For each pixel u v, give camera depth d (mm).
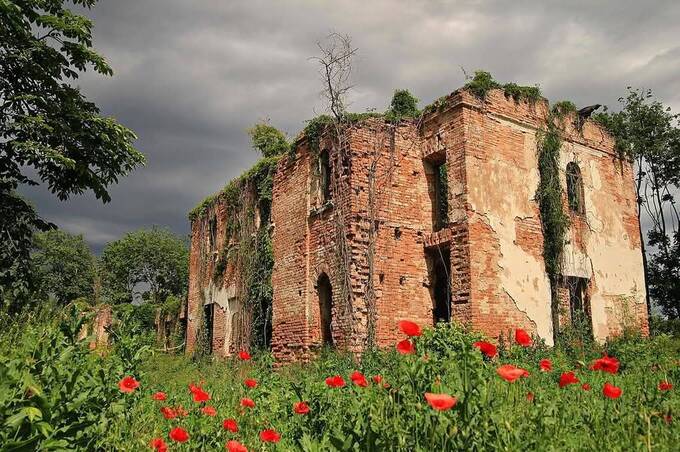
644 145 25031
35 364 4090
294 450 4543
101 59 14469
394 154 16219
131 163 15359
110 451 4629
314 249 16844
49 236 51500
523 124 16766
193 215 28141
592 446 3826
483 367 3900
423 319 15633
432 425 3252
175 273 54969
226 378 11547
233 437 5332
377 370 10750
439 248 15852
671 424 4328
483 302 14570
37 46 13516
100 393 4711
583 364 5152
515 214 15883
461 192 15234
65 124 13852
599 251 17797
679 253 26344
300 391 5355
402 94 17438
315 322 16406
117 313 6949
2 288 13195
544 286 15992
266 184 20125
